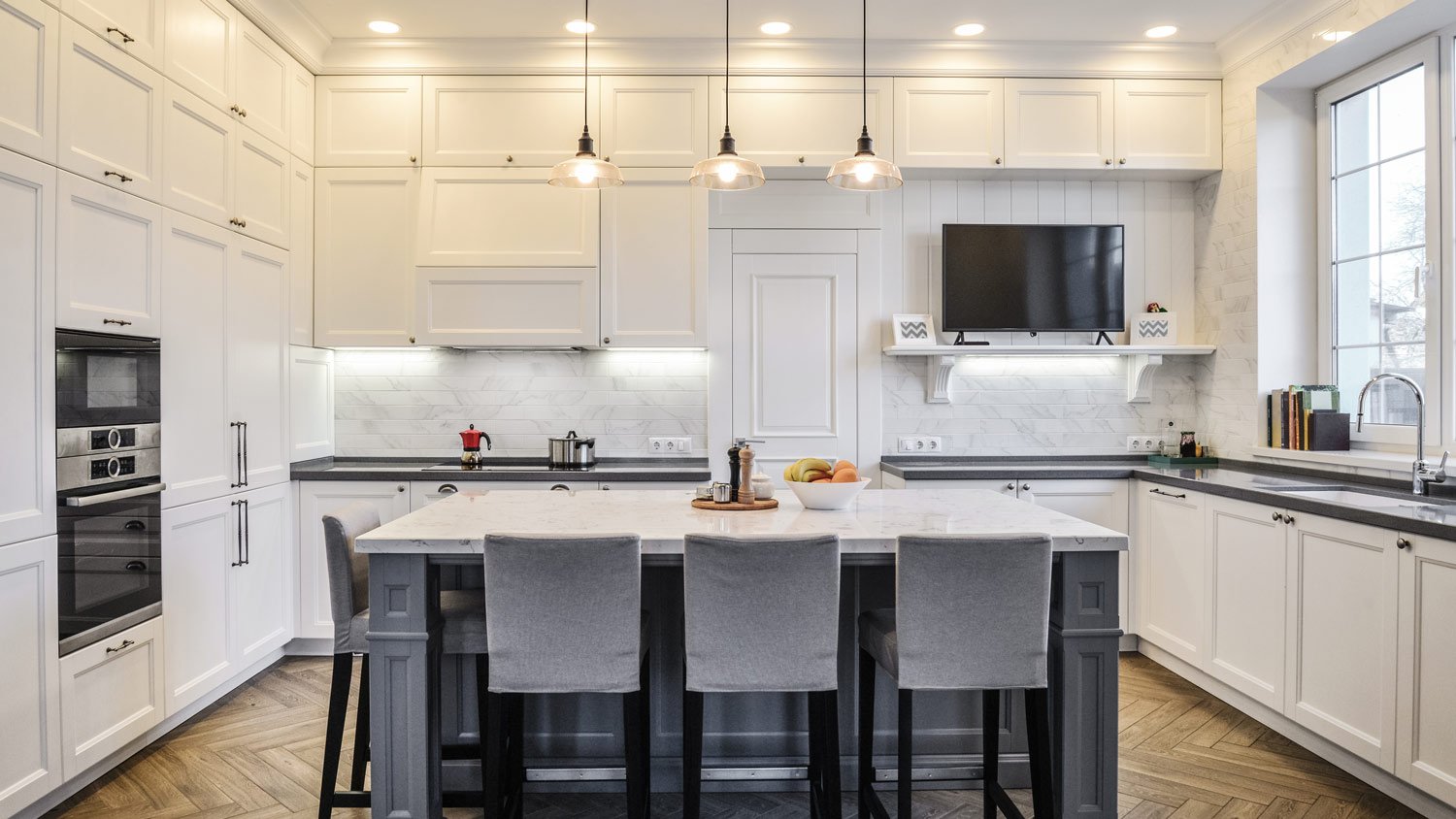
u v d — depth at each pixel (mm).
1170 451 4559
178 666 3055
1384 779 2654
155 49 2938
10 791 2293
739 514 2520
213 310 3299
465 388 4555
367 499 3977
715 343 4375
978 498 2867
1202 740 3078
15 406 2324
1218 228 4297
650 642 2602
